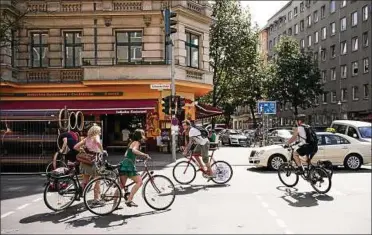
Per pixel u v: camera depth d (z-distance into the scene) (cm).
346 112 5519
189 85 2670
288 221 826
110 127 2783
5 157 1686
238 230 758
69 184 963
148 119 2658
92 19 2675
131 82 2528
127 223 820
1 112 1719
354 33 5362
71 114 1725
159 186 947
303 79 5253
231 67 4438
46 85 2647
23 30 2688
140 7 2658
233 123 10919
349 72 5481
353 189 1215
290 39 5512
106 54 2675
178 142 2600
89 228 784
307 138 1170
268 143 2956
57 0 2673
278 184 1316
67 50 2730
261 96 5591
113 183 909
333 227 777
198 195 1123
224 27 4316
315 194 1130
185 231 753
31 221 846
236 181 1385
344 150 1733
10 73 2552
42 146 1686
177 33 2620
